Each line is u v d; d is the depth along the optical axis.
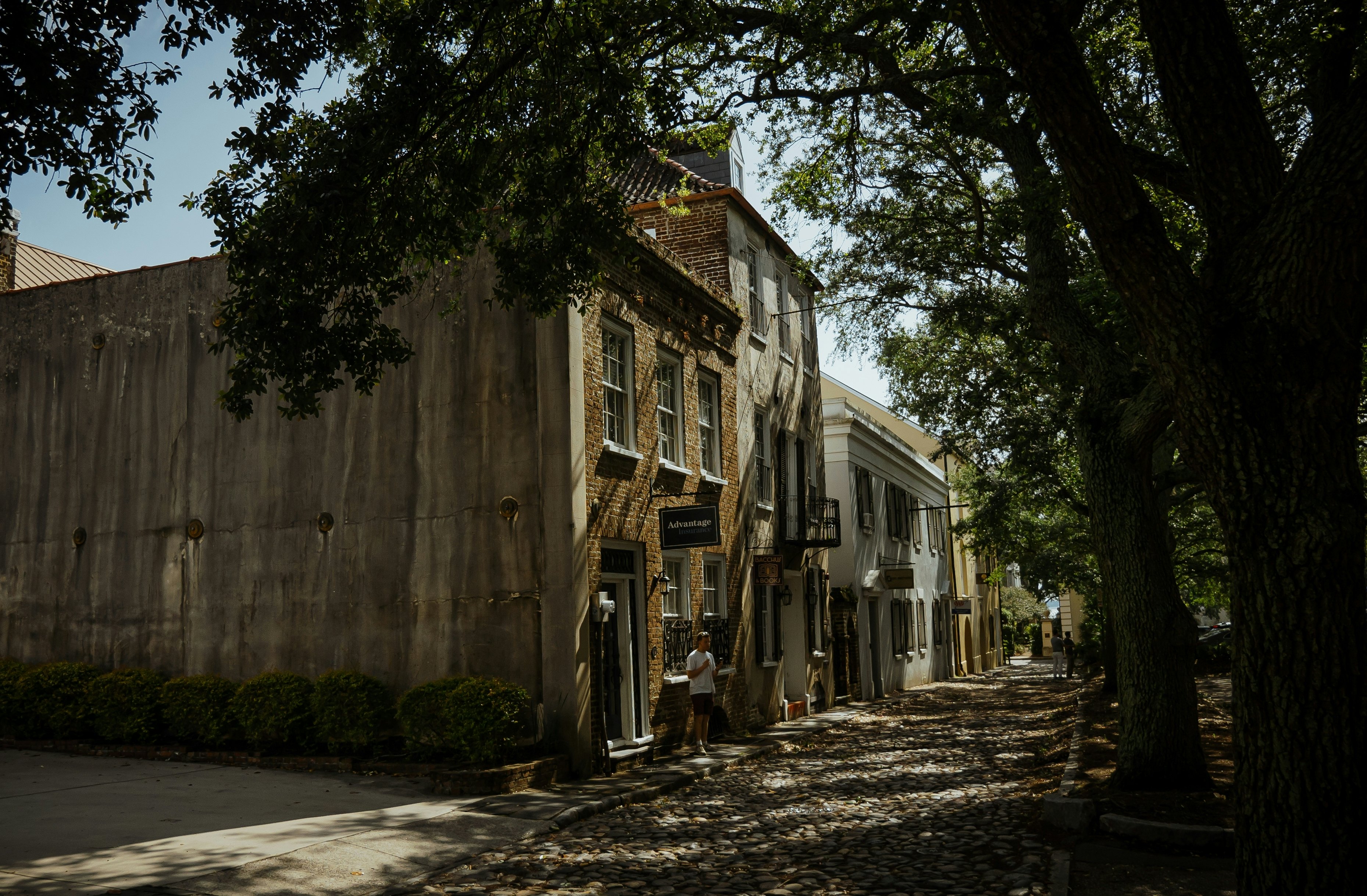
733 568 18.47
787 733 18.27
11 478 16.05
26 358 16.28
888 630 31.31
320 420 14.20
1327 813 4.68
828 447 28.42
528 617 12.77
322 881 7.54
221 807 10.02
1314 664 4.74
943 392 21.34
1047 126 5.40
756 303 21.14
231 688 13.68
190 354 15.11
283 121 8.38
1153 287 5.22
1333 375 4.89
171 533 14.84
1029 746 15.34
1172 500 21.39
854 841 8.76
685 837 9.29
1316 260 4.86
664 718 15.05
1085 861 7.62
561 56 9.20
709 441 18.17
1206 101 5.40
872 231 15.59
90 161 7.52
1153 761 9.52
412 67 8.54
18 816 9.42
